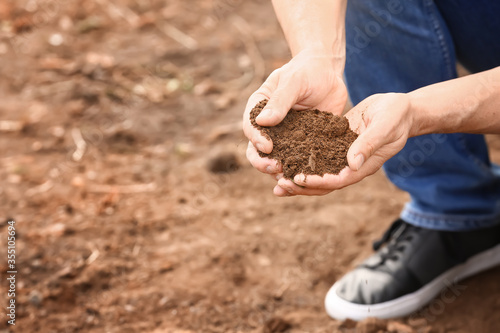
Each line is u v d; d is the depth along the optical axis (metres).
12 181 1.98
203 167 2.05
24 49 2.65
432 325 1.61
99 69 2.52
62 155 2.08
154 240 1.82
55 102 2.33
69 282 1.69
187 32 2.82
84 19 2.89
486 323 1.60
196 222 1.88
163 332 1.60
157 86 2.45
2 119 2.22
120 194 1.96
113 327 1.62
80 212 1.89
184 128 2.23
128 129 2.20
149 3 3.04
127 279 1.71
